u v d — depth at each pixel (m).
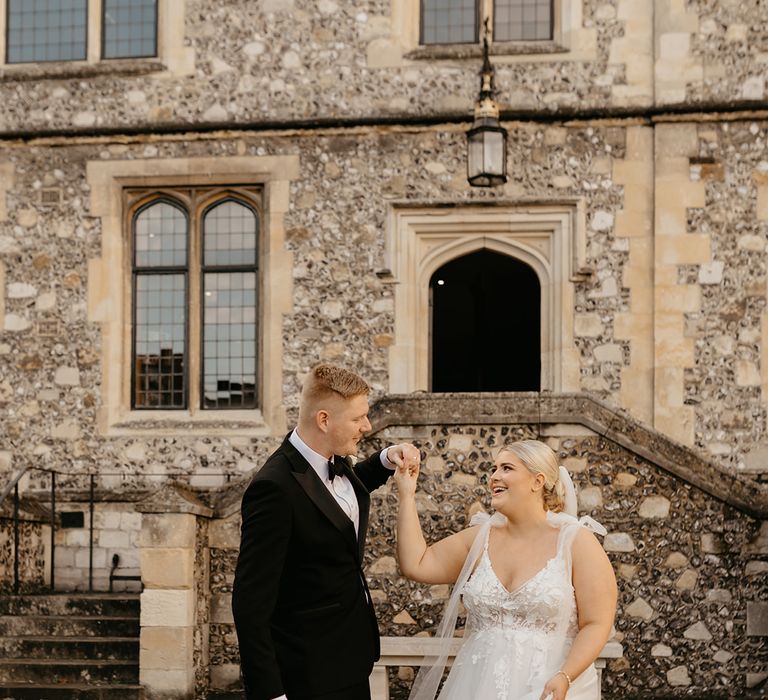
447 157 9.98
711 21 9.72
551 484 3.83
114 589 9.89
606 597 3.64
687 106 9.64
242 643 3.40
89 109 10.39
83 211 10.38
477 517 4.02
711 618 7.19
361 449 7.46
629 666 7.21
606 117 9.80
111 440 10.15
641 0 9.84
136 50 10.56
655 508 7.29
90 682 7.43
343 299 10.01
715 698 7.10
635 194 9.73
